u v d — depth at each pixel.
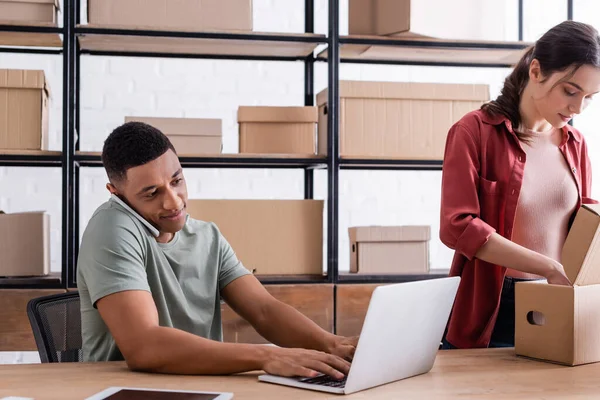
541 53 1.67
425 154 2.84
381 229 2.85
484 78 3.48
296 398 1.12
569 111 1.68
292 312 1.60
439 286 1.27
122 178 1.44
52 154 2.58
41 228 2.63
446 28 2.80
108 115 3.22
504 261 1.63
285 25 3.36
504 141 1.77
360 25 2.84
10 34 2.62
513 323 1.77
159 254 1.53
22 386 1.19
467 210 1.71
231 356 1.27
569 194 1.80
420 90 2.83
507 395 1.14
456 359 1.44
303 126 2.81
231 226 2.73
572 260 1.38
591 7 3.50
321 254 2.80
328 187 2.75
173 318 1.56
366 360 1.15
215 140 2.73
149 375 1.28
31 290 2.51
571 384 1.22
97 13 2.63
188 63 3.29
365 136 2.80
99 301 1.37
